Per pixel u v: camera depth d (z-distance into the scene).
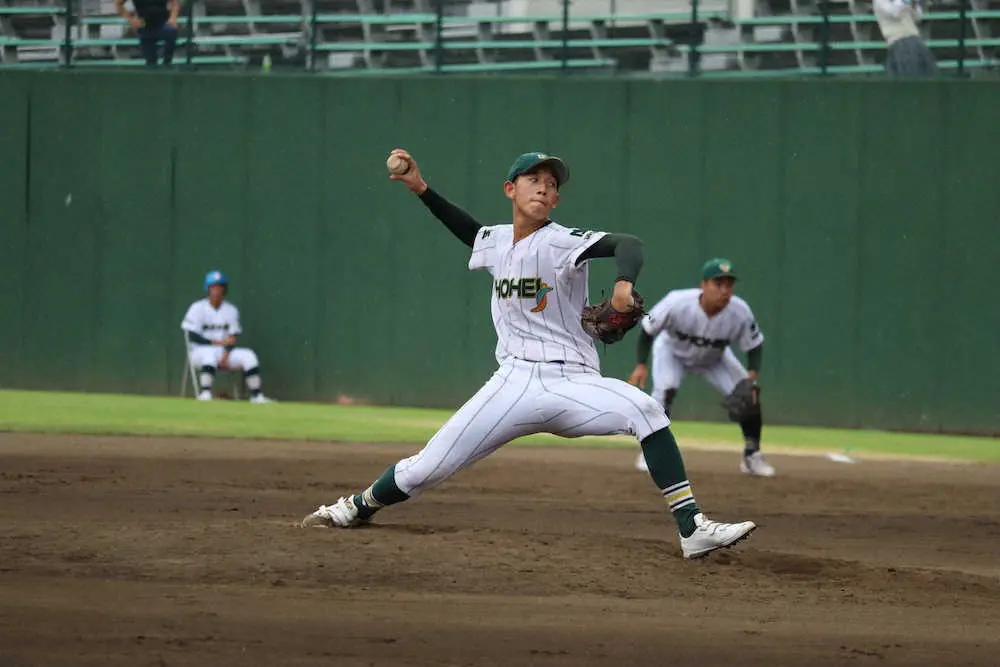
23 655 14.63
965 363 66.75
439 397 70.69
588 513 32.41
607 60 74.94
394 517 30.02
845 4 72.38
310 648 15.46
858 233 67.50
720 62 73.62
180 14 75.75
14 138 72.88
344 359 71.38
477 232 23.94
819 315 67.75
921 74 69.38
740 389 43.59
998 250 66.44
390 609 18.08
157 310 72.19
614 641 16.50
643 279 69.25
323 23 76.00
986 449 58.00
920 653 16.39
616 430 23.14
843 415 67.62
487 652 15.58
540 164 22.77
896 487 40.78
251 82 71.75
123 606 17.61
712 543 22.81
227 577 19.97
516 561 21.86
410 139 70.94
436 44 73.94
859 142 67.44
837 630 17.86
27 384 72.75
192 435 50.12
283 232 71.75
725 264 44.50
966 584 22.44
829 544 28.50
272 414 60.88
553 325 23.11
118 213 72.44
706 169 68.69
